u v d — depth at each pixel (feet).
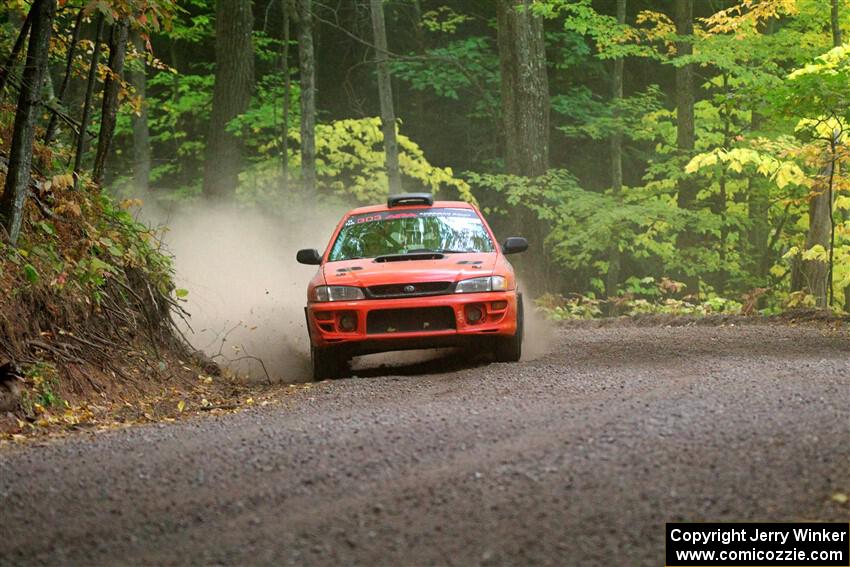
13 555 23.80
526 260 125.29
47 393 44.83
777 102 86.48
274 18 196.75
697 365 50.31
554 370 50.39
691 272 129.70
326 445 32.96
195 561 22.91
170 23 57.26
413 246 59.52
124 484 29.40
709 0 160.66
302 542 23.65
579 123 176.45
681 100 130.52
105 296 55.47
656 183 134.00
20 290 48.75
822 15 112.68
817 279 104.37
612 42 122.83
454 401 41.78
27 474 31.19
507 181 123.13
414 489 26.99
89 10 52.65
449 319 53.72
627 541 22.85
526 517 24.38
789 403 35.91
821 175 97.86
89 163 134.62
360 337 53.62
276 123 141.59
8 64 53.98
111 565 22.98
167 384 54.70
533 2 122.42
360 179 137.90
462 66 156.15
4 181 53.78
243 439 35.09
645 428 32.30
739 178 134.82
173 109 159.84
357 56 200.54
